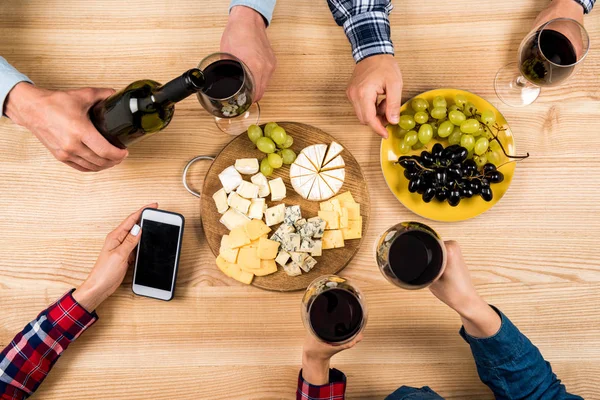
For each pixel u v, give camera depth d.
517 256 1.27
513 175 1.25
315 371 1.14
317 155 1.23
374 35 1.20
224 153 1.24
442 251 1.03
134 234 1.20
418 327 1.26
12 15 1.28
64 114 1.06
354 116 1.29
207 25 1.29
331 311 1.03
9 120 1.26
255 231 1.20
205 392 1.24
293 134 1.26
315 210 1.25
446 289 1.09
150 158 1.28
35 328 1.17
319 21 1.29
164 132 1.28
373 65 1.19
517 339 1.08
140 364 1.23
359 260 1.26
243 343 1.24
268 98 1.29
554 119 1.29
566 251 1.26
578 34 1.12
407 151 1.22
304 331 1.25
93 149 1.06
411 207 1.21
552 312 1.25
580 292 1.25
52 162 1.27
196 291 1.25
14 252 1.26
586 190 1.27
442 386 1.25
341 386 1.16
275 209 1.22
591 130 1.28
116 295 1.24
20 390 1.17
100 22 1.28
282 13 1.29
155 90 0.93
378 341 1.26
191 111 1.28
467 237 1.27
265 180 1.24
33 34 1.28
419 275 1.02
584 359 1.24
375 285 1.26
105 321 1.24
